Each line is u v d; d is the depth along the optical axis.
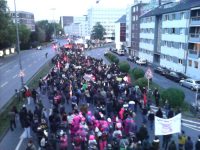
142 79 25.66
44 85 23.80
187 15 36.12
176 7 41.97
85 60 40.59
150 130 14.98
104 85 22.48
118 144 11.26
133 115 15.62
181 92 19.83
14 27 63.94
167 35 44.22
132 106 17.30
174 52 41.44
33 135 14.62
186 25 36.56
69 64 36.66
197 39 33.31
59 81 23.48
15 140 13.88
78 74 27.67
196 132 14.86
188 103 21.44
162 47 46.91
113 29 169.00
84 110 16.06
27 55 66.88
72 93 19.89
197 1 36.47
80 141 11.34
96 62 38.28
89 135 12.02
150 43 54.97
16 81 32.19
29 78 33.91
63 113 15.55
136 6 65.25
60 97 17.56
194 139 13.74
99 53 77.31
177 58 40.34
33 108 19.53
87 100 19.83
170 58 43.44
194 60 34.31
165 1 57.03
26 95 20.47
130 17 71.56
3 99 23.30
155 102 21.52
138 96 20.23
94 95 18.62
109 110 16.14
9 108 18.50
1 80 33.12
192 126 15.95
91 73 29.94
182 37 38.19
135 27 67.00
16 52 75.44
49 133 14.36
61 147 11.64
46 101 21.70
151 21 53.78
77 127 12.86
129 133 13.04
